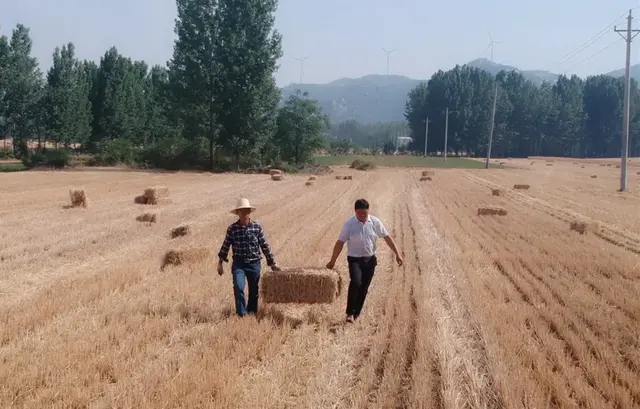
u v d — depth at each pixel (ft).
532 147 463.01
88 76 304.30
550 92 458.09
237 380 21.36
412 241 57.67
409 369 23.70
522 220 75.36
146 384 20.93
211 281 37.58
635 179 174.09
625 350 26.05
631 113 454.81
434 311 31.63
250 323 28.40
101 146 231.30
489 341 26.89
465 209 88.53
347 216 74.13
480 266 45.68
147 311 30.66
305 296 31.27
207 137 190.49
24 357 23.20
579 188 136.46
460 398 20.93
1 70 229.25
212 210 78.89
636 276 42.04
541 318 31.42
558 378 22.22
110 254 48.06
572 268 44.39
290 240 54.75
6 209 77.15
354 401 20.30
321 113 218.18
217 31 186.19
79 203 80.33
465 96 422.82
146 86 302.45
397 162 292.20
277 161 198.80
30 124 241.35
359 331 28.53
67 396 20.01
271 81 189.37
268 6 187.21
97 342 25.20
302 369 23.18
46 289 35.45
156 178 145.69
